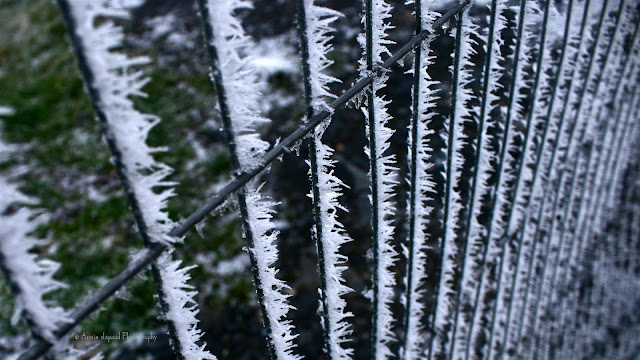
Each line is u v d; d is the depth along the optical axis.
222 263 4.02
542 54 1.60
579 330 3.12
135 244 4.20
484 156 1.55
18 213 0.50
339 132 4.79
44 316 0.53
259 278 0.86
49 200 4.59
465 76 1.33
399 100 4.82
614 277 3.33
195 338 0.78
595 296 3.17
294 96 5.35
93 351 3.38
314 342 3.47
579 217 2.48
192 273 3.96
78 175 4.80
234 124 0.71
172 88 5.66
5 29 6.90
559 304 2.75
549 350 2.83
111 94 0.52
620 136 2.70
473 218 1.64
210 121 5.21
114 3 0.51
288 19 6.23
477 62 3.63
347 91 0.97
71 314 0.57
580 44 1.77
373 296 1.32
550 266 2.43
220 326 3.68
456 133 1.39
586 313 3.14
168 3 6.88
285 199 4.35
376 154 1.10
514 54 1.51
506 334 2.19
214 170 4.77
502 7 1.36
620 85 2.35
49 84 5.86
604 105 2.29
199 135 5.11
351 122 4.86
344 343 3.42
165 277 0.68
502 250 1.93
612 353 3.50
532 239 2.10
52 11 7.08
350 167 4.50
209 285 3.90
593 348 3.38
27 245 0.50
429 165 1.32
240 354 3.53
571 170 2.23
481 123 1.47
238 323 3.69
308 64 0.87
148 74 5.83
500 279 2.00
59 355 0.56
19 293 0.51
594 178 2.52
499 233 1.93
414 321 1.57
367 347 3.42
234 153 0.73
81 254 4.16
